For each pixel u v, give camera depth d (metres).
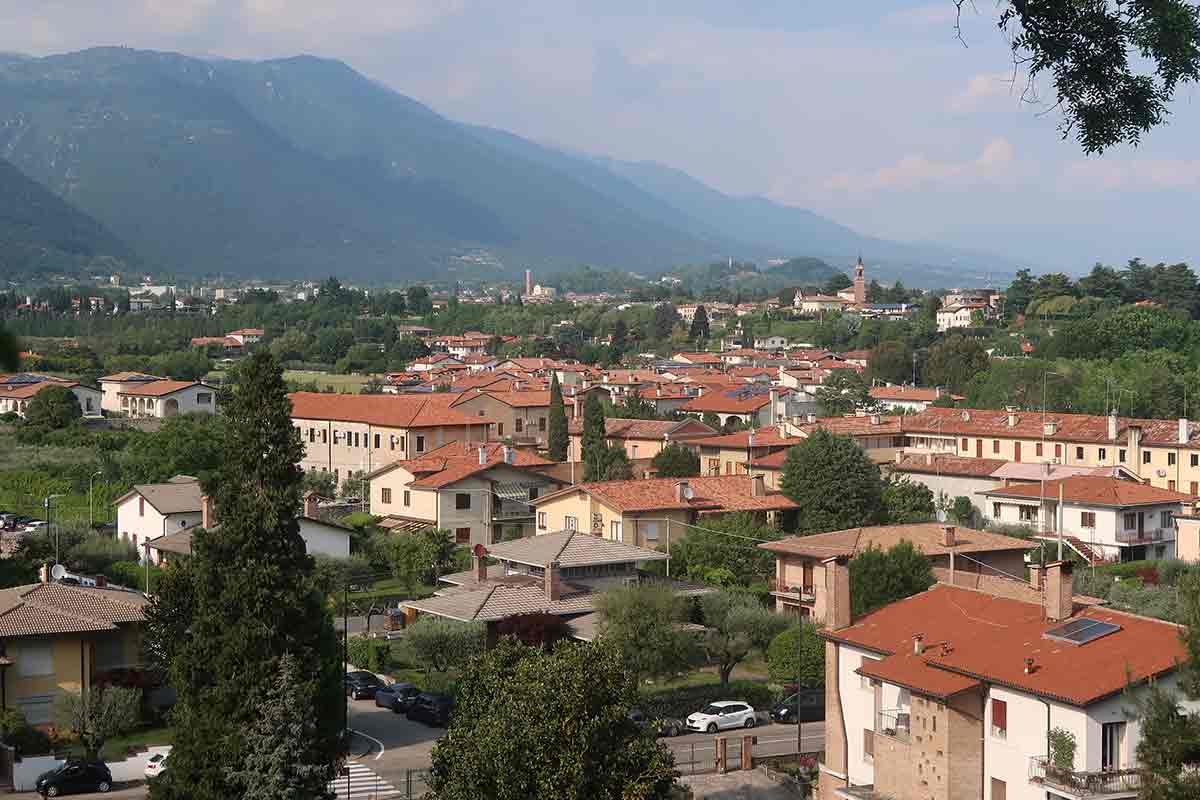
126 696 61.38
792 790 56.84
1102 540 105.31
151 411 194.75
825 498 106.06
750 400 193.62
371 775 58.59
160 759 58.88
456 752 45.12
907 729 51.00
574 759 43.00
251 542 49.94
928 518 111.50
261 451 50.41
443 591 85.31
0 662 61.22
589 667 44.94
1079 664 46.31
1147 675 43.97
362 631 86.31
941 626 53.38
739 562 93.06
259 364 50.97
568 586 81.44
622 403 196.38
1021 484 117.38
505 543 88.31
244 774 47.03
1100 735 44.16
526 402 163.50
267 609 49.72
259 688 48.50
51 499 128.50
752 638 76.44
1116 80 23.59
